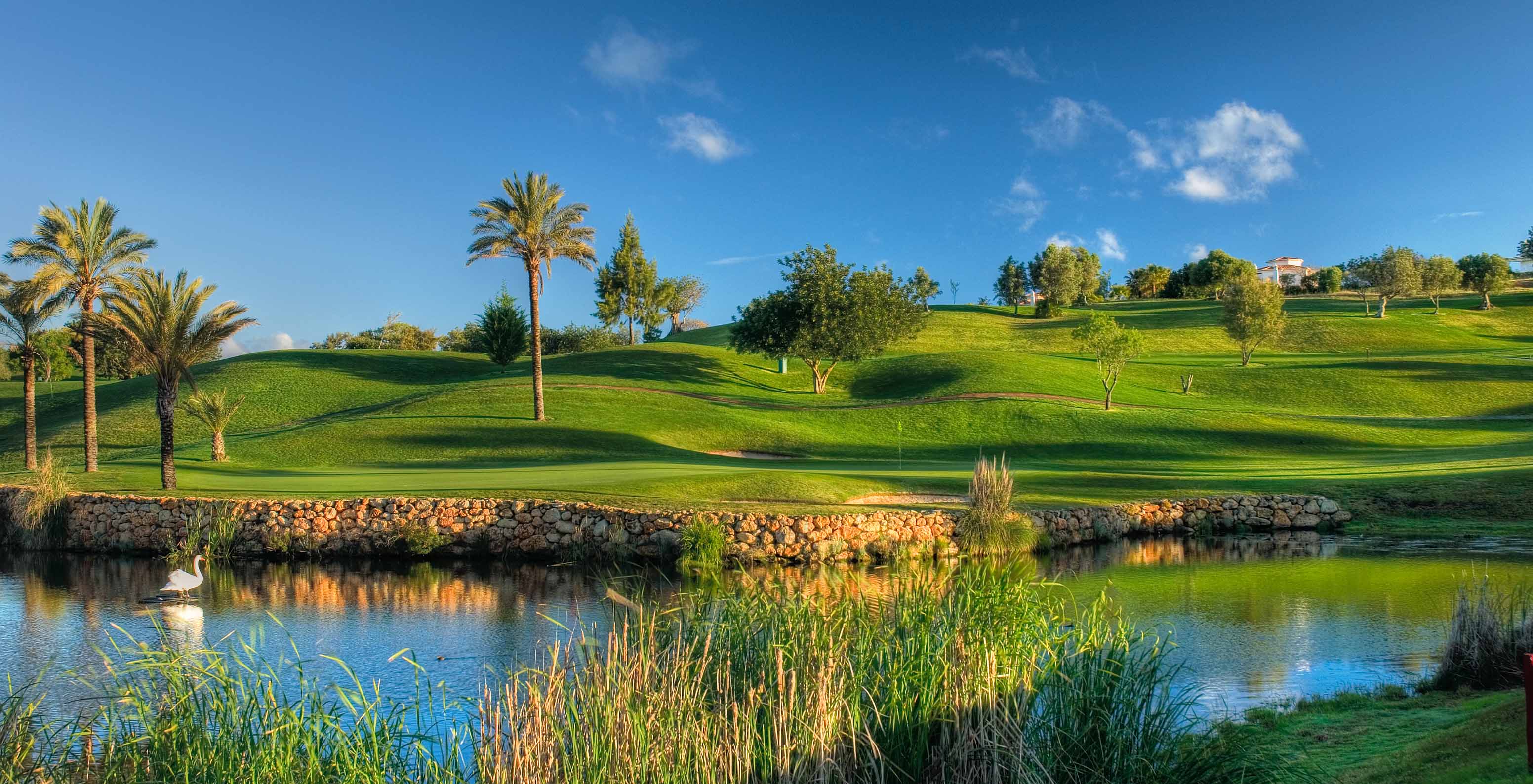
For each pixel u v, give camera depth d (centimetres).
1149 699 768
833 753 685
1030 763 690
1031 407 5812
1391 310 11325
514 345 7350
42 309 3994
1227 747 771
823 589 1064
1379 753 852
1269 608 1708
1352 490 3216
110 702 807
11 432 6006
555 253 5125
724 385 6950
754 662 789
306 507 2538
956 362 7381
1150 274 17038
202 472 3678
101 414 6044
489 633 1539
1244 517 2989
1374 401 6756
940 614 820
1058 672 761
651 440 4888
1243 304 8012
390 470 3688
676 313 12962
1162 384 7306
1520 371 7106
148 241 4069
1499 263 11425
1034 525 2536
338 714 781
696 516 2370
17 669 1337
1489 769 709
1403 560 2286
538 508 2509
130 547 2633
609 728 668
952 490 3098
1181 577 2077
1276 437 5275
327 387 6800
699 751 664
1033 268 13488
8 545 2759
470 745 938
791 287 6775
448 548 2497
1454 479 3234
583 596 1908
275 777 648
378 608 1781
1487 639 1123
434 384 7150
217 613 1748
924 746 716
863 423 5684
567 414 5306
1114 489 3219
